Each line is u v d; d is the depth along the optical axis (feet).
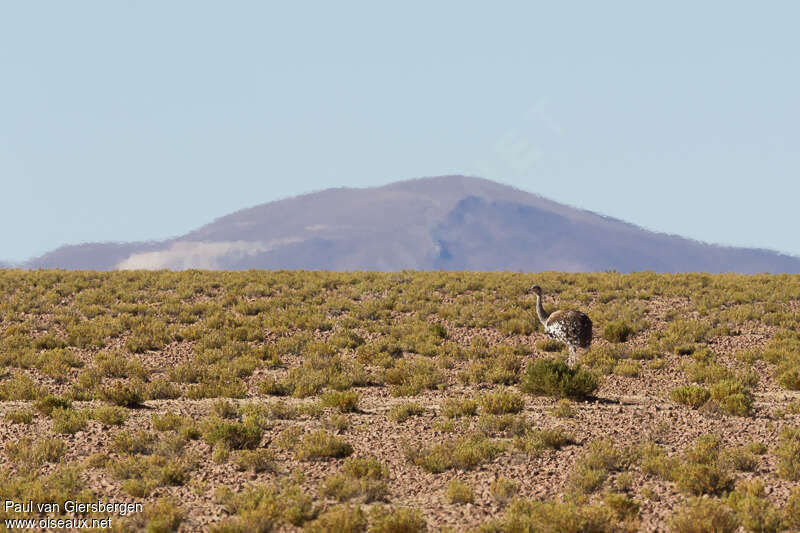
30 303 420.77
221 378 283.59
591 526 132.57
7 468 171.12
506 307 442.50
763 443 193.47
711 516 134.31
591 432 205.87
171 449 184.14
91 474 169.99
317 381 280.92
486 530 133.39
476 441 194.08
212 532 132.36
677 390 250.98
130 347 341.21
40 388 266.36
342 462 180.86
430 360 329.72
